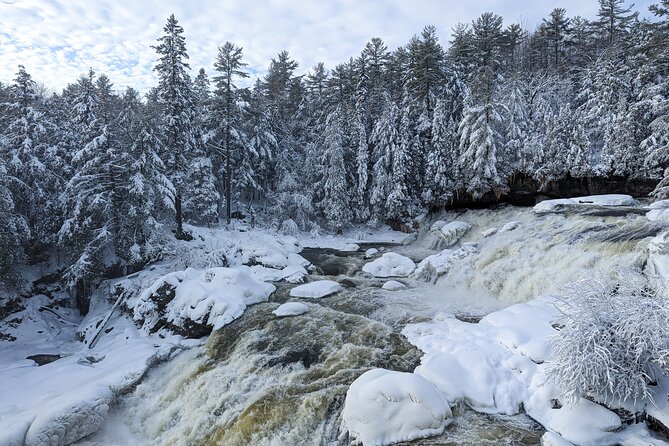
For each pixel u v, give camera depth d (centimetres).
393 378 753
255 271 2072
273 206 3494
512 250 1600
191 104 2672
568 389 665
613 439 620
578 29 3978
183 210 3005
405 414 693
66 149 2606
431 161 3028
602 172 2306
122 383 1131
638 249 1191
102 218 2241
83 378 1231
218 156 3391
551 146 2453
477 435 675
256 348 1191
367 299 1541
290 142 3869
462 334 1008
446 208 2992
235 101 3181
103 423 998
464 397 767
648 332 623
